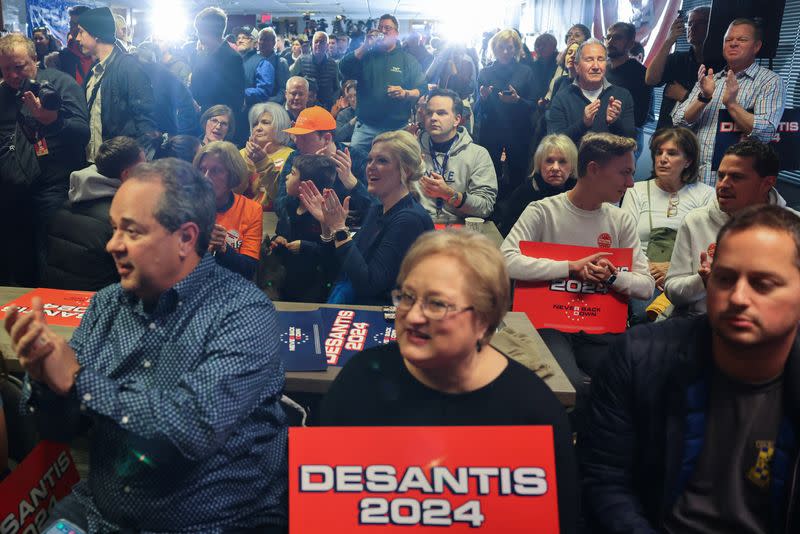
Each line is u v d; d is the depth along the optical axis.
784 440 1.48
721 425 1.54
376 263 2.72
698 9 5.45
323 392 2.13
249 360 1.57
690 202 3.66
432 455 1.37
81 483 1.77
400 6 24.27
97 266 2.96
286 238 3.40
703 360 1.55
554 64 8.05
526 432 1.37
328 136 4.14
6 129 4.34
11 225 4.43
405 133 2.79
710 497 1.54
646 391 1.61
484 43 15.23
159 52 8.29
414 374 1.51
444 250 1.39
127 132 4.95
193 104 5.68
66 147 4.45
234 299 1.64
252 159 4.32
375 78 6.22
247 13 27.75
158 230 1.55
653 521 1.62
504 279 1.41
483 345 1.46
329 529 1.36
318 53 8.82
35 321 1.42
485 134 6.58
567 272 2.85
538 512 1.36
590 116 4.99
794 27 6.58
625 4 11.09
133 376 1.62
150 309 1.68
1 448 1.89
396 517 1.36
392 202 2.83
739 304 1.37
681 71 5.62
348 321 2.55
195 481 1.56
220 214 3.20
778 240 1.35
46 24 12.34
